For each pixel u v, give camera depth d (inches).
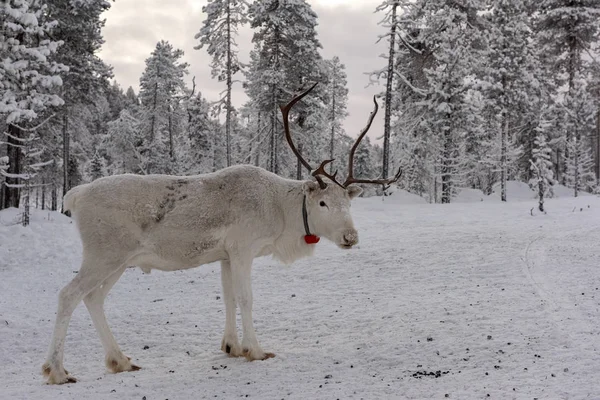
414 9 1259.2
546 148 937.5
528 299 327.6
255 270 520.4
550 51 1670.8
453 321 289.6
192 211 248.1
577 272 402.9
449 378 198.4
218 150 1806.1
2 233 678.5
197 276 514.0
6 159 779.4
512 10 1393.9
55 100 765.9
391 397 181.6
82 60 1037.2
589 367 194.1
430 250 552.1
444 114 1283.2
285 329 312.0
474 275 430.3
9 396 205.0
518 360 212.8
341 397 184.7
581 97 1680.6
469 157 1403.8
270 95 1262.3
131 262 250.8
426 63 1384.1
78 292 236.1
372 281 446.3
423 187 1502.2
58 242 661.3
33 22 733.3
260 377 218.2
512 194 1606.8
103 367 258.4
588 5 1657.2
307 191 259.1
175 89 1862.7
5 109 714.2
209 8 1234.6
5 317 374.0
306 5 1253.7
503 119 1363.2
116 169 1941.4
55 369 228.4
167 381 219.9
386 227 784.9
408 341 258.7
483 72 1374.3
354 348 256.8
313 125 1320.1
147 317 366.6
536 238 593.9
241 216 254.2
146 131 1856.5
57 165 1234.6
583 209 939.3
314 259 551.8
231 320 267.7
